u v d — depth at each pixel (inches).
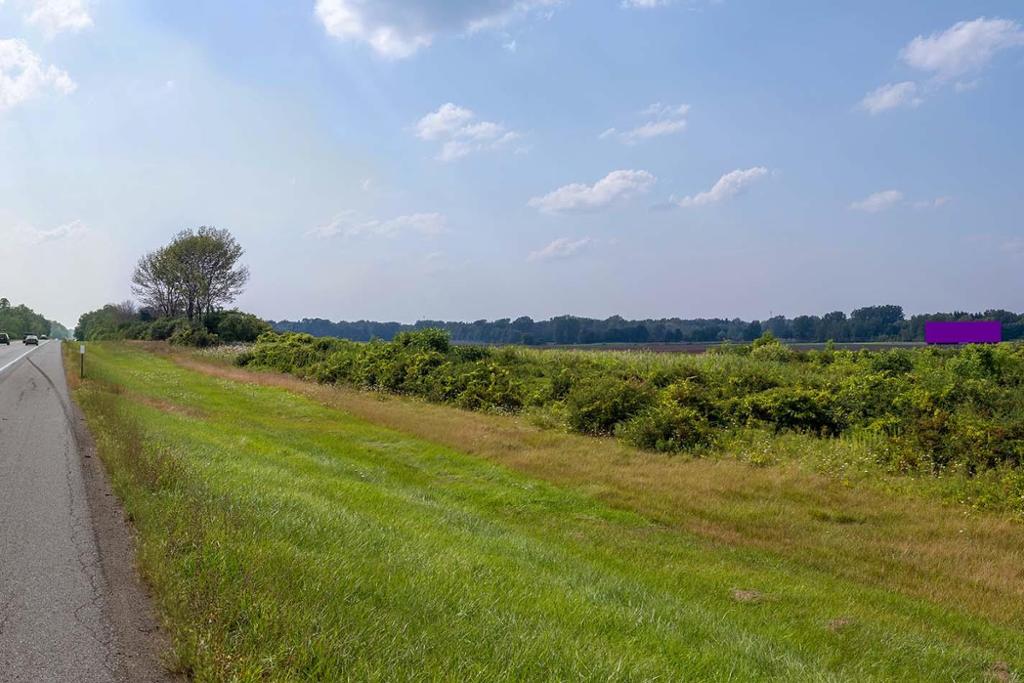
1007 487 459.8
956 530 406.9
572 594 244.5
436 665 152.8
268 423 740.0
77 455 430.6
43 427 558.9
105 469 381.1
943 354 943.0
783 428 652.7
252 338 2588.6
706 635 230.5
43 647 163.2
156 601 188.5
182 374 1306.6
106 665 154.4
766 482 500.4
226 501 279.0
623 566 327.6
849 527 416.2
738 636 234.4
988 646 263.7
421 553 261.1
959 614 294.5
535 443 648.4
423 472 543.8
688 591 296.7
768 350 1104.2
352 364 1246.9
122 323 3403.1
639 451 620.7
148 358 1781.5
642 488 490.0
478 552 293.4
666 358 1061.1
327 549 241.1
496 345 1274.6
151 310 3262.8
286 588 181.5
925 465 515.8
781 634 248.7
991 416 582.9
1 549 238.7
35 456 426.6
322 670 143.2
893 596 309.6
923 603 303.6
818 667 217.9
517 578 251.3
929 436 540.7
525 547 321.4
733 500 464.1
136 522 266.8
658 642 208.8
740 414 681.6
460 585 225.1
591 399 738.2
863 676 215.6
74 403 738.2
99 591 199.0
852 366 941.8
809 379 775.7
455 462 571.5
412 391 1048.8
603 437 698.8
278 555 209.8
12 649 162.2
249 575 186.5
